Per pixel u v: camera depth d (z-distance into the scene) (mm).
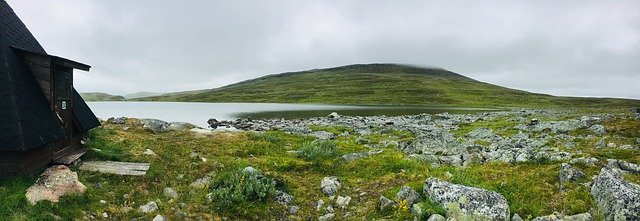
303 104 171625
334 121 56062
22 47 14328
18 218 9734
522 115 68562
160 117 74312
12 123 11695
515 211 10898
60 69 14883
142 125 27906
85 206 11211
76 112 17297
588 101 197375
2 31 13359
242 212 11875
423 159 18469
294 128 39625
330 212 12359
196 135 24844
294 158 19844
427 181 11992
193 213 11516
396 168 16578
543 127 34500
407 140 27750
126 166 14641
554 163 15320
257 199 12797
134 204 11914
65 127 15383
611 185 10359
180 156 17812
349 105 160250
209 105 156625
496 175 14070
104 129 21562
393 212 11273
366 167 17141
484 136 31203
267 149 22172
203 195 12805
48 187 11180
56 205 10680
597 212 10258
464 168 15547
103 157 15945
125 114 83000
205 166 16016
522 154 16531
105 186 12859
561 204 10914
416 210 10859
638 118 33969
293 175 16578
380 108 129000
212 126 50000
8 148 11367
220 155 19609
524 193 11922
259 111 103312
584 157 16156
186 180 14516
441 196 11016
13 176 11812
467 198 10648
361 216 11617
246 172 14094
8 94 12070
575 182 12250
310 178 16219
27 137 11805
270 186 13430
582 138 26312
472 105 167750
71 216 10430
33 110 12844
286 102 194875
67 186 11508
